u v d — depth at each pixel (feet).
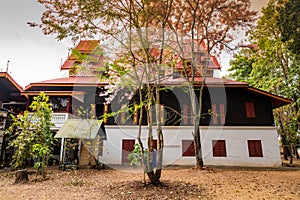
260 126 33.50
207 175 22.29
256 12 26.96
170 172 24.00
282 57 43.42
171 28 17.81
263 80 45.29
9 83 35.29
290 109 44.73
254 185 17.58
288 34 25.82
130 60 12.98
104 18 13.47
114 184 17.28
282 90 42.37
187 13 25.21
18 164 21.36
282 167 31.30
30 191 15.57
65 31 13.41
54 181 19.42
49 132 22.52
